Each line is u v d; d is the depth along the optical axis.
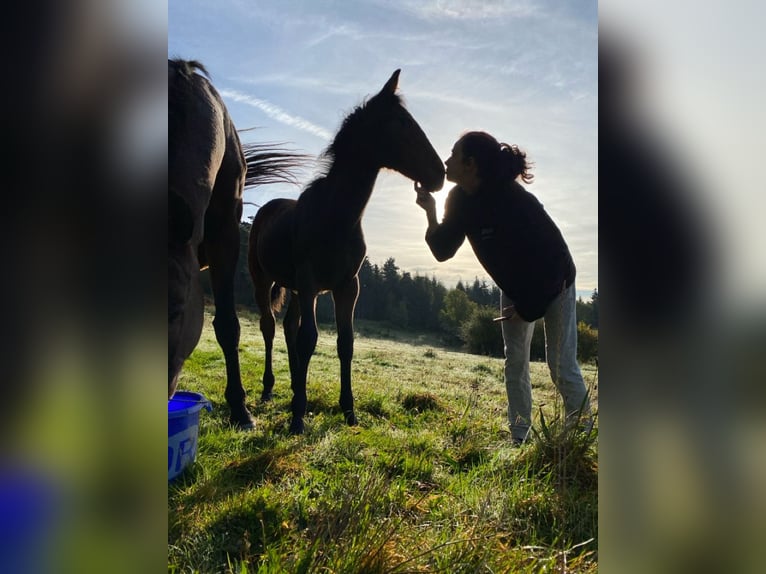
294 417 3.66
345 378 4.04
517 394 3.49
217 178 3.19
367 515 1.73
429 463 2.77
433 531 1.85
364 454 2.94
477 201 3.16
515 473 2.44
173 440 2.45
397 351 13.08
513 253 3.09
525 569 1.51
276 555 1.63
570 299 3.23
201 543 1.79
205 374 6.03
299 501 2.14
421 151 3.71
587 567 1.65
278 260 4.55
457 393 5.79
